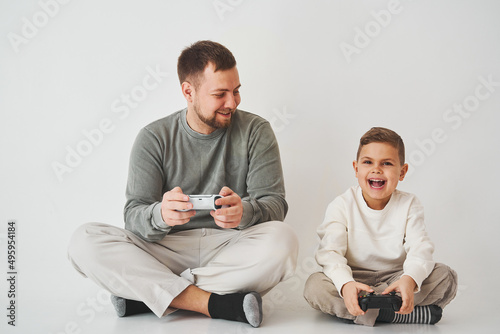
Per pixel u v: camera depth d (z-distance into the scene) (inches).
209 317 66.1
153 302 63.5
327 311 64.9
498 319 66.8
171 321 64.1
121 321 64.4
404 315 64.3
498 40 84.2
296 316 68.4
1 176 88.4
